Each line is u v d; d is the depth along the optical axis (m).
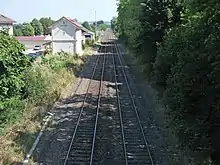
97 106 22.41
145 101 23.67
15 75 15.13
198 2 12.41
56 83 27.16
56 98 23.98
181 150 14.22
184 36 15.02
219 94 11.16
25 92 20.69
